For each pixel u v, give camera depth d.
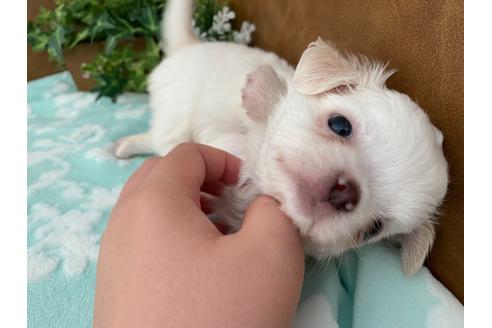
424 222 0.17
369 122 0.16
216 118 0.24
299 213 0.15
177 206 0.13
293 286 0.12
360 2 0.20
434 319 0.15
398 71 0.18
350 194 0.15
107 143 0.28
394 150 0.16
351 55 0.20
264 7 0.31
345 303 0.18
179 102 0.26
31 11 0.38
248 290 0.11
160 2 0.35
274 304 0.12
